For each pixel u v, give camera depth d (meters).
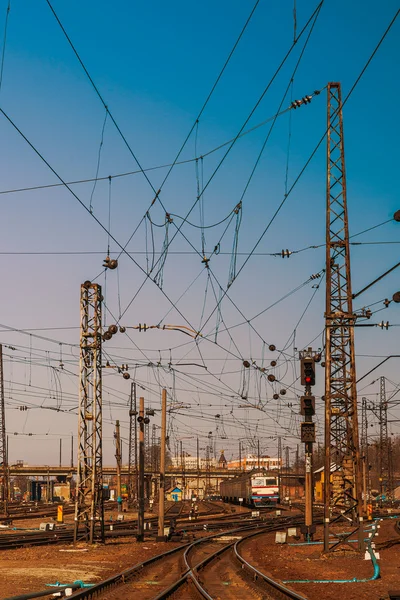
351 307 32.59
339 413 34.69
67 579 25.33
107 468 137.62
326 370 32.72
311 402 36.62
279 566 29.66
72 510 102.12
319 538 44.09
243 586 24.34
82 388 42.47
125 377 47.09
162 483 46.53
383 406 106.06
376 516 78.75
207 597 20.00
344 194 33.16
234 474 153.75
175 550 38.22
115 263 31.88
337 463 37.38
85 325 42.47
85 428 42.47
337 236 33.09
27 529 56.75
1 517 75.88
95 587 21.28
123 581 24.97
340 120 33.50
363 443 104.69
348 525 58.88
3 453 75.50
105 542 42.88
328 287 32.69
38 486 166.00
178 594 21.92
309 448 42.97
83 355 42.59
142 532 45.25
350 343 33.56
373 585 23.20
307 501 43.03
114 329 41.16
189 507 103.44
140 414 46.44
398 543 40.88
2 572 27.47
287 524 62.72
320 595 20.95
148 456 130.25
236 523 64.44
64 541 44.09
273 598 20.56
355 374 33.59
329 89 33.66
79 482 41.88
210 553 38.12
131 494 113.44
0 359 73.94
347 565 29.34
